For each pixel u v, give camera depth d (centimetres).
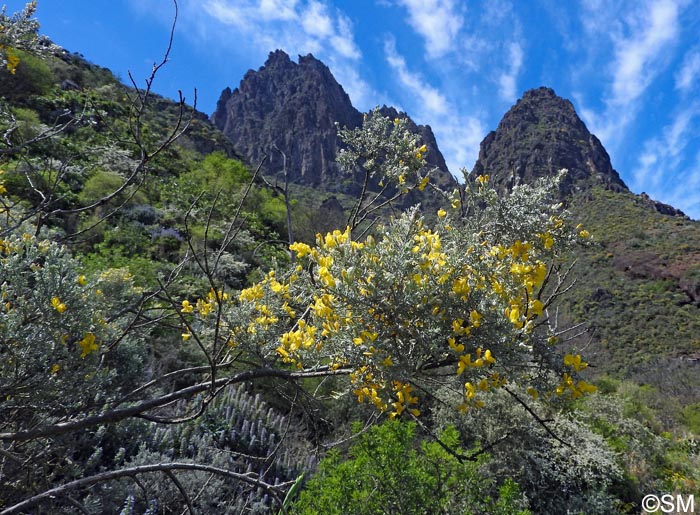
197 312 238
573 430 599
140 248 870
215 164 1744
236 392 490
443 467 339
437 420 527
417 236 177
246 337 216
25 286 167
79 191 936
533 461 542
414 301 157
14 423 201
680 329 2064
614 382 1133
